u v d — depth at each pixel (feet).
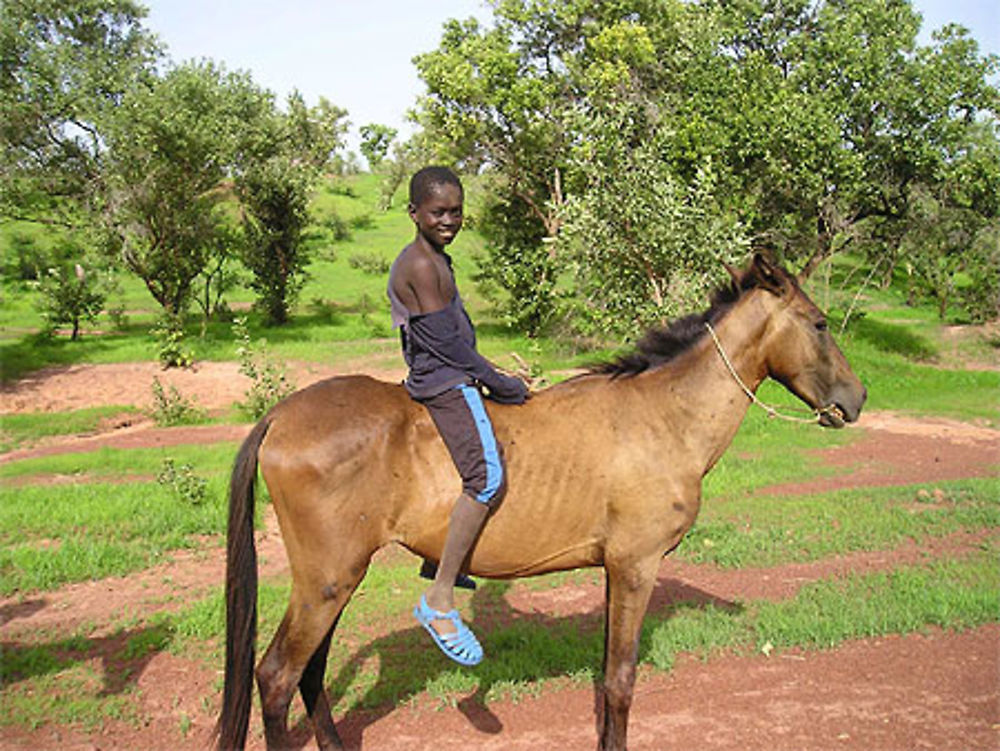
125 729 14.12
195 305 101.09
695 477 13.82
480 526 12.71
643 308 36.14
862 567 22.27
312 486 12.16
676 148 60.75
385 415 12.62
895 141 62.08
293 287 89.51
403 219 167.02
